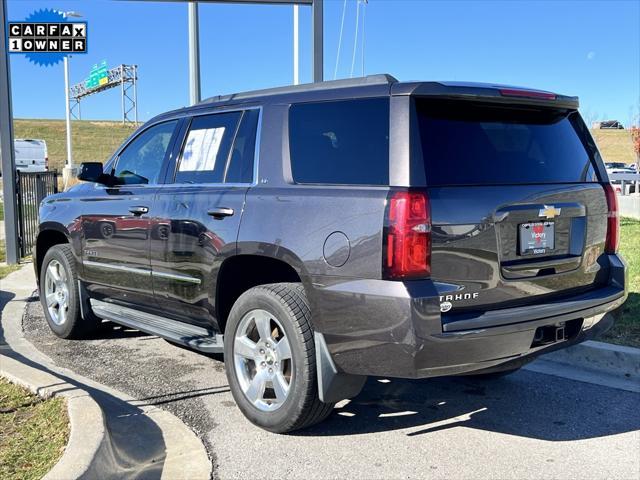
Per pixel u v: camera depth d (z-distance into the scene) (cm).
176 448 396
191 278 470
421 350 336
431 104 369
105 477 351
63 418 400
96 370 549
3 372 482
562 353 564
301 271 381
